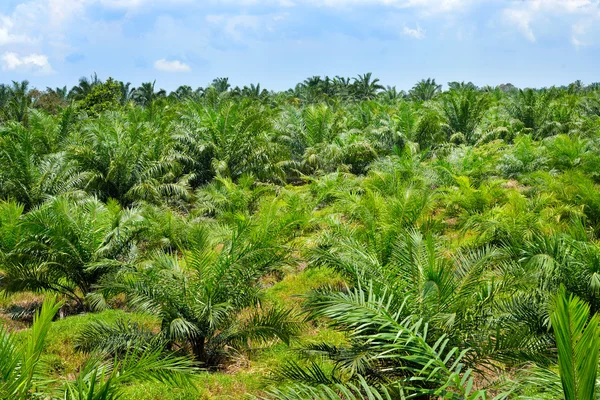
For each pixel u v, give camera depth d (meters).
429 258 5.44
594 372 2.29
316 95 63.25
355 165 23.84
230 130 22.38
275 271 11.19
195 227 7.65
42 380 4.14
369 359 4.68
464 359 4.72
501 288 5.64
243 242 7.71
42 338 3.65
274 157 22.72
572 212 11.27
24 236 9.80
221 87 68.50
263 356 7.35
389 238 8.25
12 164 15.70
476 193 14.05
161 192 17.75
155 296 7.14
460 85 65.25
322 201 17.33
